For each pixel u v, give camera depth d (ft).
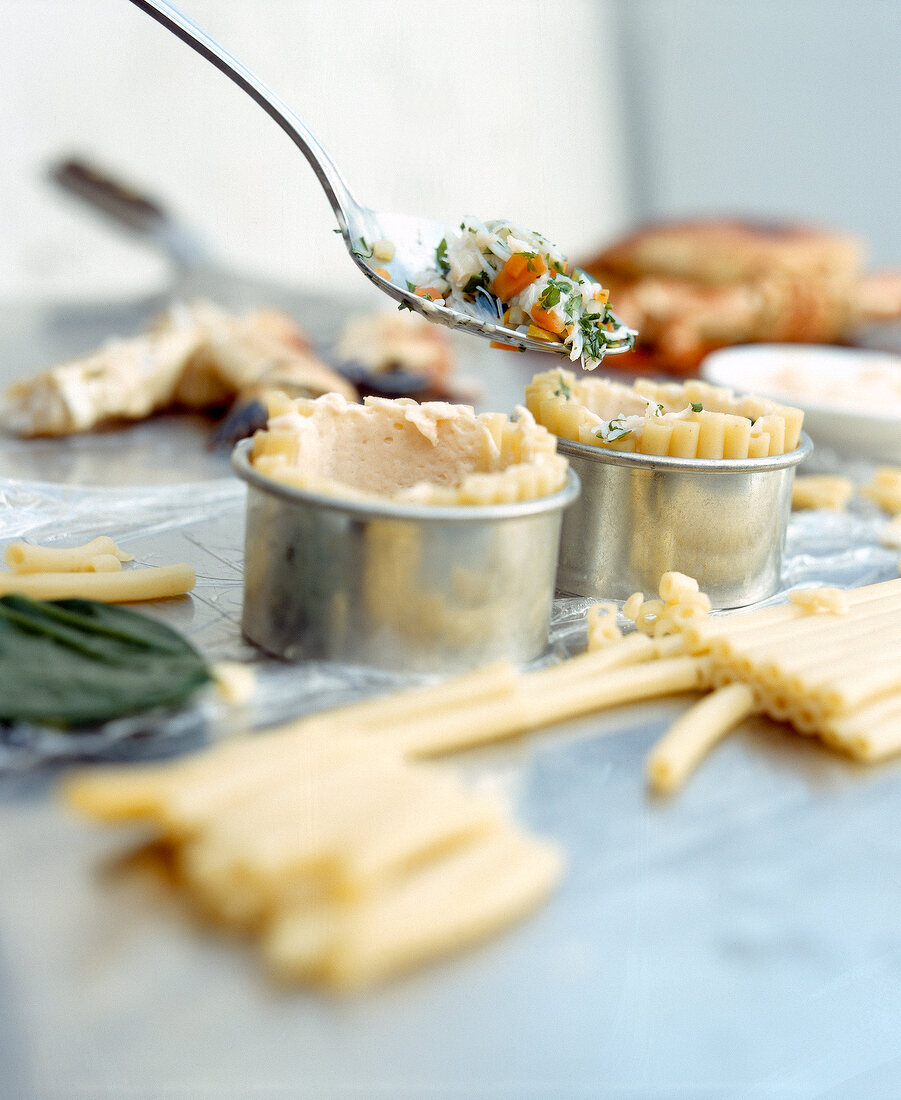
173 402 2.06
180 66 3.48
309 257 3.52
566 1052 0.90
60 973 0.91
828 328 2.90
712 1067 0.90
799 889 1.03
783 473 1.44
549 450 1.30
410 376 2.04
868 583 1.53
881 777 1.16
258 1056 0.88
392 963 0.94
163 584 1.34
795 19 4.71
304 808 0.97
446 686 1.16
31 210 3.34
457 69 3.99
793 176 4.87
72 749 1.08
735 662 1.23
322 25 3.66
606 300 1.51
